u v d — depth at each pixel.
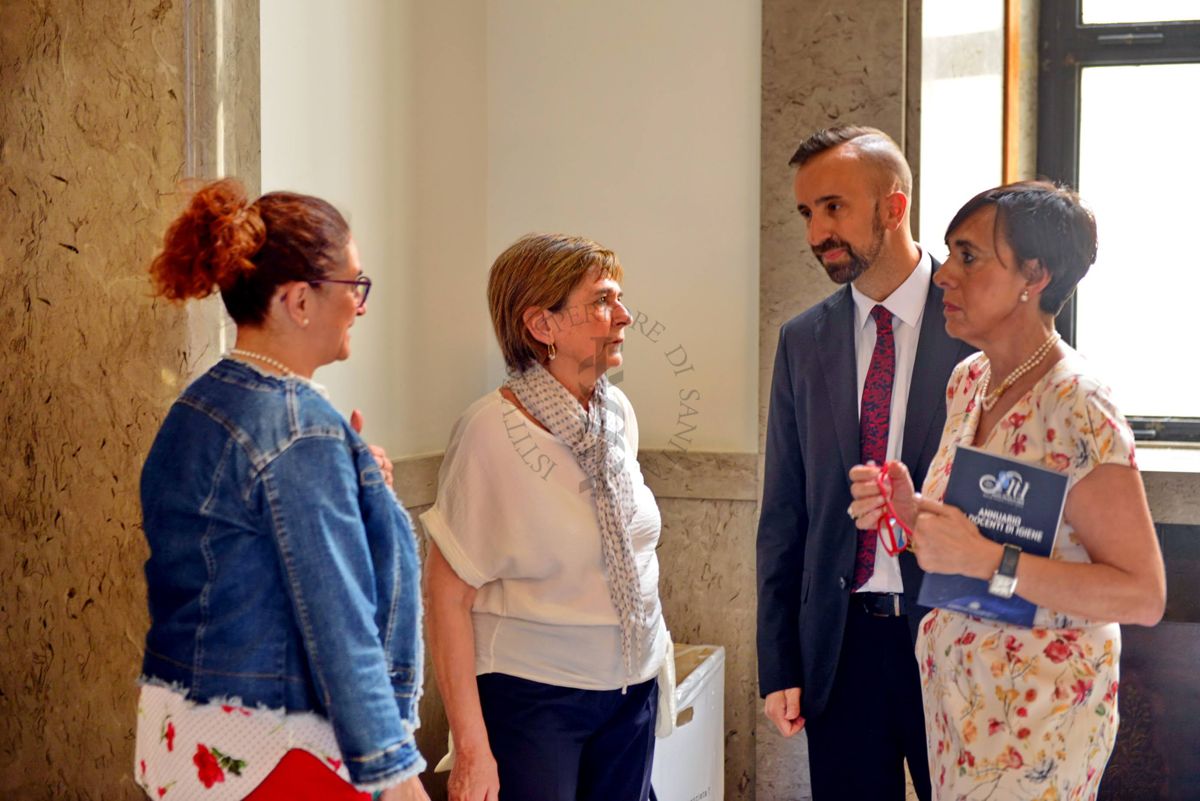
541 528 2.04
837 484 2.29
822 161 2.26
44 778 2.56
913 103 3.04
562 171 3.44
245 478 1.50
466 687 2.04
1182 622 3.05
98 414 2.47
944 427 2.03
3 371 2.54
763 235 3.18
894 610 2.25
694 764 2.85
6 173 2.51
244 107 2.42
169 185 2.38
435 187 3.22
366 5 2.89
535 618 2.06
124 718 2.50
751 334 3.27
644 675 2.14
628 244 3.38
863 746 2.30
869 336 2.34
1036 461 1.72
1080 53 3.69
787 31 3.12
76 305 2.47
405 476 2.99
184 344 2.40
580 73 3.40
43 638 2.54
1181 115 3.64
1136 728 3.15
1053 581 1.63
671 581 3.32
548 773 2.06
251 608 1.51
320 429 1.54
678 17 3.30
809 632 2.33
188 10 2.35
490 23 3.48
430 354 3.20
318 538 1.49
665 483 3.30
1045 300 1.77
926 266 2.30
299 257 1.57
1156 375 3.68
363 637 1.51
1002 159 3.59
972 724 1.75
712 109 3.28
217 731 1.52
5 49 2.49
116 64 2.41
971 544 1.67
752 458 3.22
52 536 2.52
